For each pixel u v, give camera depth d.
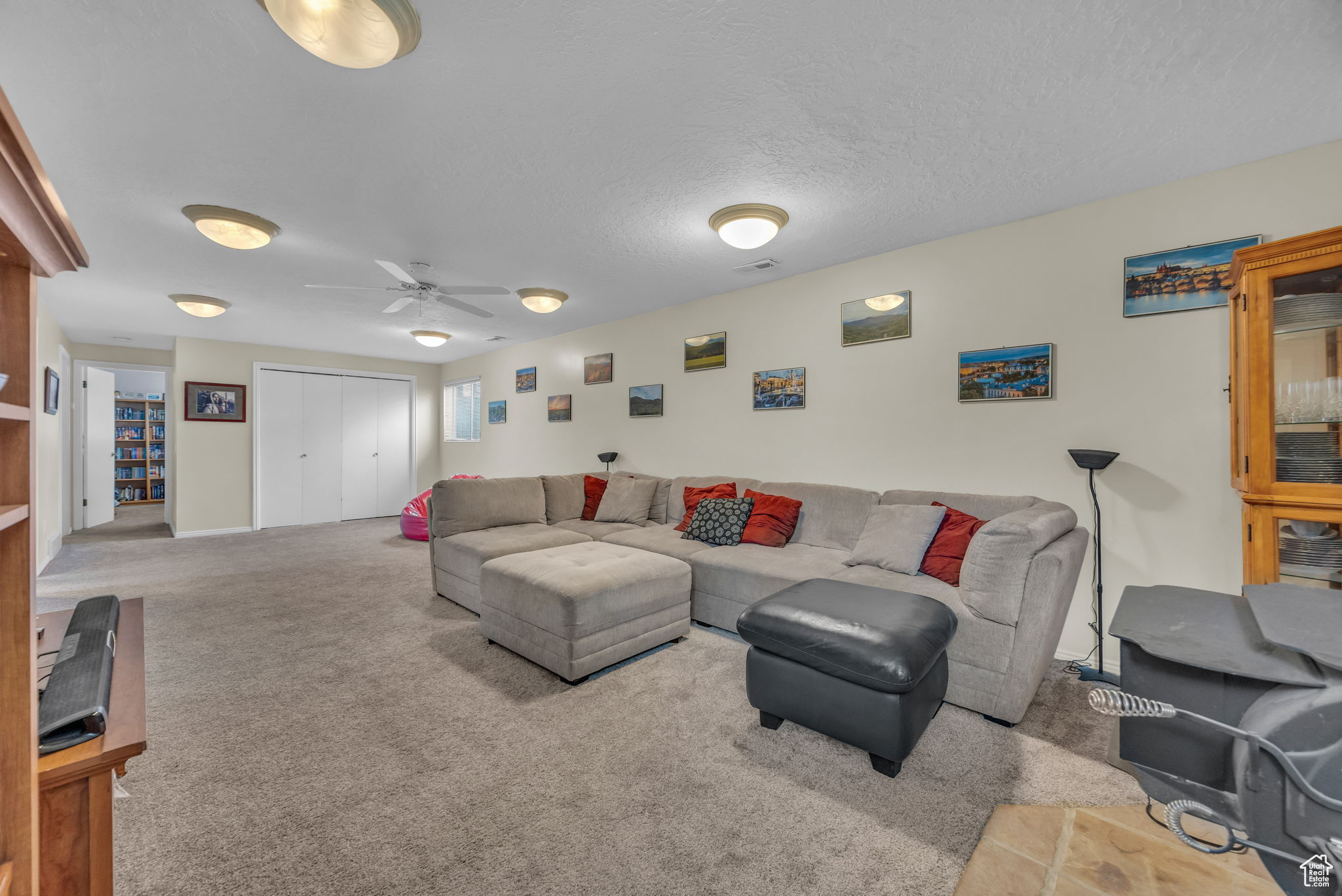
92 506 6.41
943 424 3.03
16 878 0.72
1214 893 1.17
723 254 3.30
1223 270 2.25
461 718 2.03
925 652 1.67
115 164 2.21
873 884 1.27
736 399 4.08
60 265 0.83
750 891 1.25
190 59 1.61
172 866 1.31
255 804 1.54
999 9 1.46
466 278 3.77
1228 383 2.23
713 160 2.23
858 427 3.39
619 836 1.42
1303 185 2.11
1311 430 1.77
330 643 2.77
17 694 0.73
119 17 1.45
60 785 0.85
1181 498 2.33
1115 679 2.35
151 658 2.56
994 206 2.62
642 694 2.22
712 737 1.90
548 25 1.50
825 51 1.61
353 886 1.26
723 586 2.92
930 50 1.61
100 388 6.62
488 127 1.99
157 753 1.78
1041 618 1.91
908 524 2.67
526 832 1.43
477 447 7.10
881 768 1.69
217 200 2.53
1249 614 0.96
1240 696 0.85
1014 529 1.98
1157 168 2.26
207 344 6.03
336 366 6.99
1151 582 2.40
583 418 5.45
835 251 3.23
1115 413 2.49
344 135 2.03
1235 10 1.45
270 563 4.58
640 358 4.84
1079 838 1.37
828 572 2.65
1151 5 1.44
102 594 3.67
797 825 1.46
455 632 2.93
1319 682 0.78
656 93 1.81
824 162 2.24
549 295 4.03
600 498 4.41
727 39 1.56
